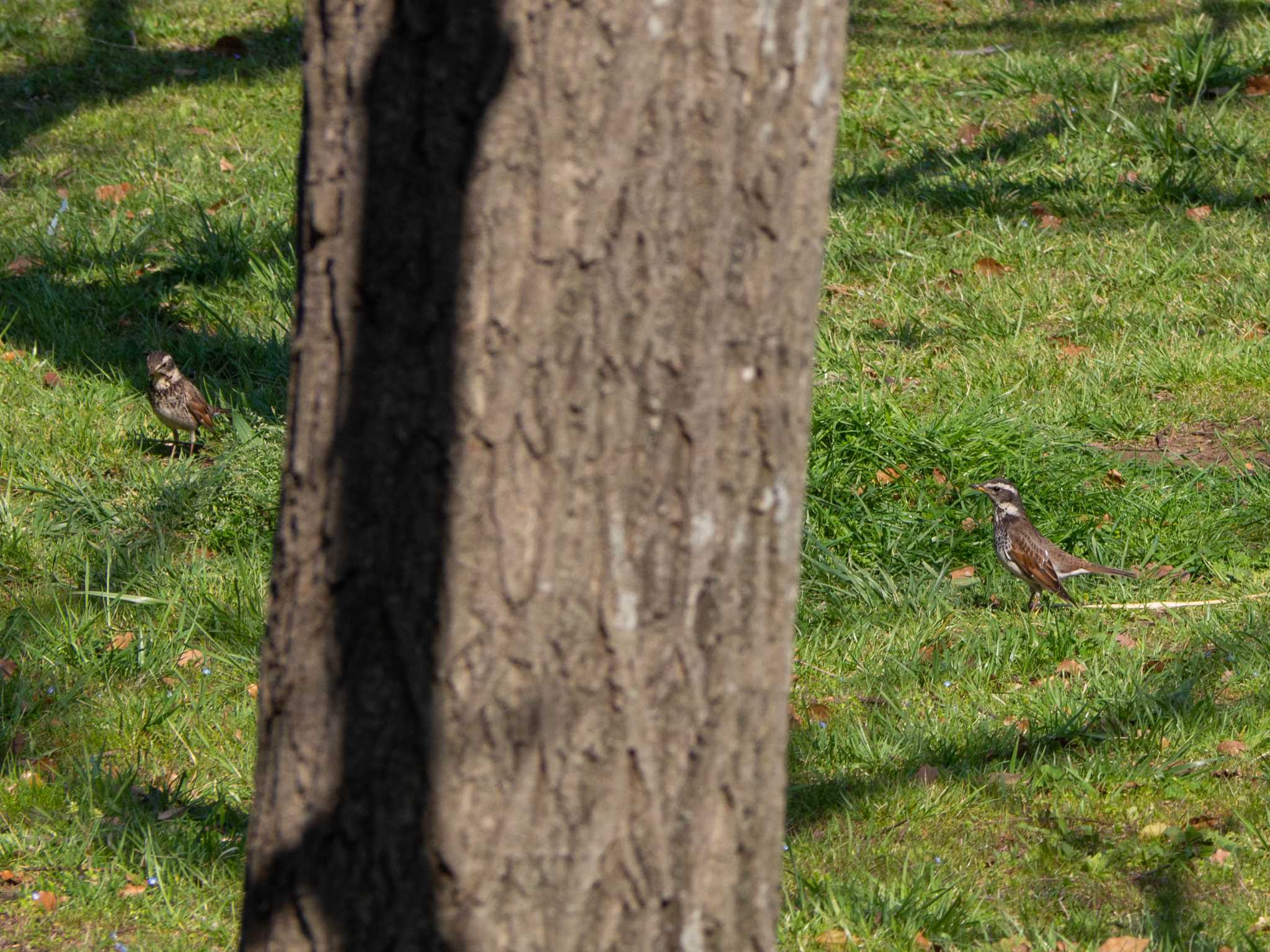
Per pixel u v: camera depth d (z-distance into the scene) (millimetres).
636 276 4828
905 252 21922
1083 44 30438
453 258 4809
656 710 5066
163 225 22219
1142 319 20047
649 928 5176
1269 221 22609
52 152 25578
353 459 5000
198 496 14734
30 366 18109
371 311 4918
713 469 5004
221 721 11445
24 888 9195
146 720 11297
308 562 5145
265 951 5359
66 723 11266
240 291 20453
